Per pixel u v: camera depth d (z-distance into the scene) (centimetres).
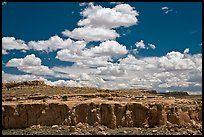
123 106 8862
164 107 8838
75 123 8675
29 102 9081
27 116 8762
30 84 12812
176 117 8731
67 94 10481
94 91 11475
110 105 8794
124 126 8750
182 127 8581
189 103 9606
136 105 8894
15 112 8712
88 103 8856
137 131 8275
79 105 8831
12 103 9000
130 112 8844
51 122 8756
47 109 8806
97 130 8312
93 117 8731
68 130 8306
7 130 8462
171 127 8500
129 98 10112
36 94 10619
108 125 8669
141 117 8838
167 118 8806
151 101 9419
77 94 10375
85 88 12181
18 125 8700
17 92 11250
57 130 8294
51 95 10212
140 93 11675
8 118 8688
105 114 8762
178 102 9594
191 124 8731
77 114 8769
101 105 8838
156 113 8769
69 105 8844
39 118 8750
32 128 8525
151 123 8762
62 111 8800
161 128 8506
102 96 10231
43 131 8206
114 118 8688
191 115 8938
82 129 8394
